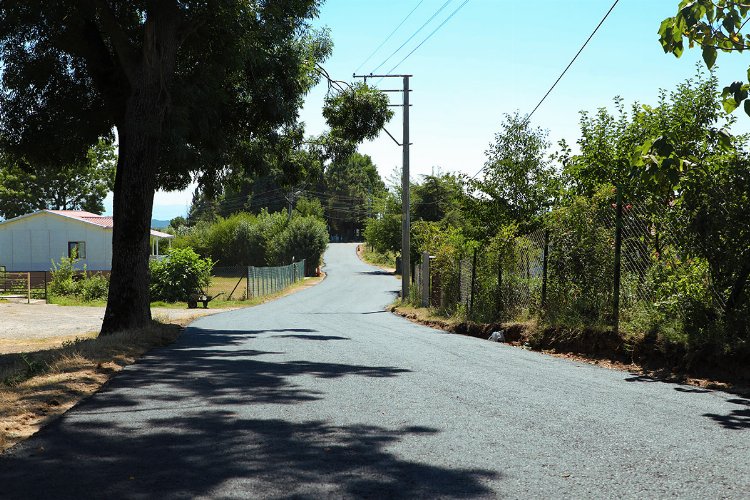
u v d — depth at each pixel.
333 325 18.89
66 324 22.95
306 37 19.09
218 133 17.56
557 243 12.30
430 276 25.08
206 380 8.05
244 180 21.91
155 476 4.24
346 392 7.21
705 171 8.53
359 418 5.91
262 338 14.19
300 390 7.34
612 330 10.02
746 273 8.23
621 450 4.84
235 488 4.00
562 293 12.19
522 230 21.00
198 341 13.49
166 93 14.36
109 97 15.57
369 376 8.37
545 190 21.23
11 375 8.15
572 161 15.67
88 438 5.20
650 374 8.48
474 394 7.08
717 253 8.45
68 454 4.75
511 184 22.25
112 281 14.41
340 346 12.30
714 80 13.69
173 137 14.98
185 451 4.82
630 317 10.09
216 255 86.50
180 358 10.32
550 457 4.66
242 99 18.86
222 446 4.96
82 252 46.00
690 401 6.68
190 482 4.12
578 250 11.64
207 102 16.48
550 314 12.28
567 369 9.04
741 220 8.28
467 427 5.56
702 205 8.55
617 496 3.85
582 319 11.05
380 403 6.59
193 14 14.63
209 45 16.08
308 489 3.98
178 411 6.22
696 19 6.55
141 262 14.47
